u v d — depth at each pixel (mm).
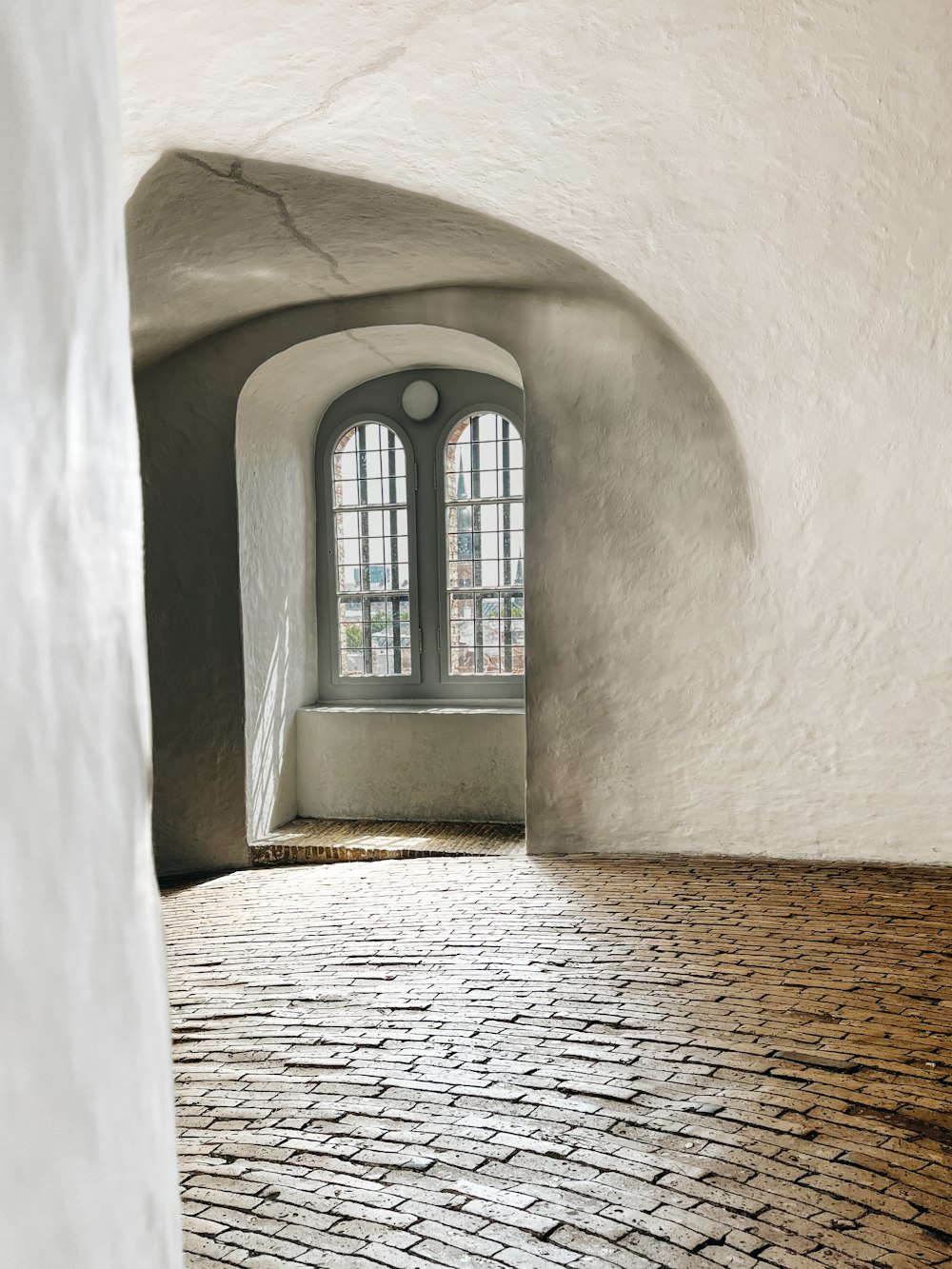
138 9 4484
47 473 396
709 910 6707
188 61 4961
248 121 5594
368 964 6098
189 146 5773
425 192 6633
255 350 9148
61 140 422
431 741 10352
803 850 7906
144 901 483
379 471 10977
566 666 8406
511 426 10602
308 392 10281
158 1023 490
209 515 9336
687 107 5645
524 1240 3422
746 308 7012
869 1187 3623
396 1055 4883
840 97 5473
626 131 5887
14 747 354
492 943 6312
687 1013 5145
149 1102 464
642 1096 4363
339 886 7922
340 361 9867
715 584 8008
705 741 8109
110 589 466
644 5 4934
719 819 8109
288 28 4848
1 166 368
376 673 11109
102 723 443
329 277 8297
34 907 363
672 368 7984
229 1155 4082
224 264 7680
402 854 9117
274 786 10156
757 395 7395
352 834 9875
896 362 6828
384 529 10992
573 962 5934
